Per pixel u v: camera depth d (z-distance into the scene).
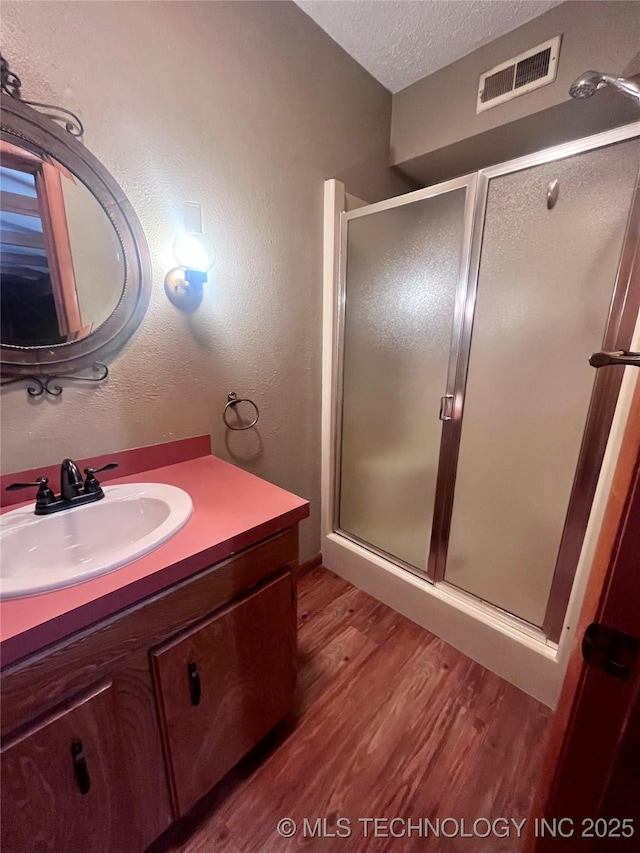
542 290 1.18
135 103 1.03
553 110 1.38
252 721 1.03
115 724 0.73
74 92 0.93
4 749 0.59
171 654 0.80
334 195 1.61
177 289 1.21
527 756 1.15
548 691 1.29
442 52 1.52
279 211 1.46
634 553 0.38
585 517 1.18
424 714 1.28
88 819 0.73
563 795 0.49
